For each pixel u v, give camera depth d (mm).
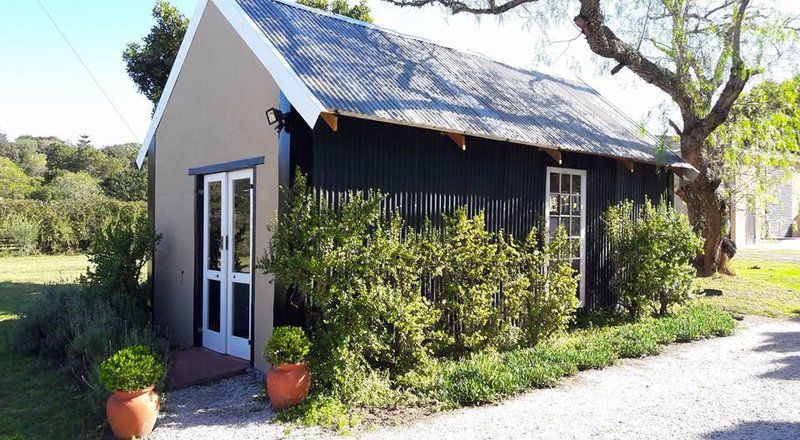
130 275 7871
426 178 6312
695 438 3961
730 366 5957
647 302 8492
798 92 10352
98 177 51562
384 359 5355
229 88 6543
